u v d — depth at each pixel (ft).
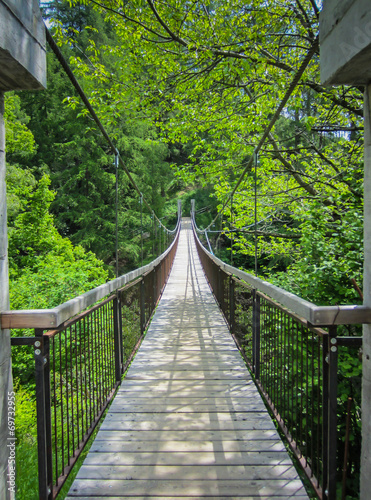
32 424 13.48
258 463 5.74
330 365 4.26
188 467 5.65
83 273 31.96
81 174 58.85
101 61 51.57
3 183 3.76
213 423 7.06
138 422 7.11
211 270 23.45
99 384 6.95
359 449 10.82
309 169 20.83
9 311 3.89
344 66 3.46
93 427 6.39
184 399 8.16
